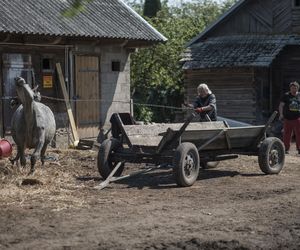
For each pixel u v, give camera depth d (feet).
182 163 36.01
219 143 40.22
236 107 87.81
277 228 26.23
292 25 89.66
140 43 66.90
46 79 60.23
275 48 85.05
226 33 94.73
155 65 109.19
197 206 30.76
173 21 119.44
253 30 92.48
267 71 89.76
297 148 58.59
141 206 30.53
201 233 25.14
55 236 24.40
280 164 43.21
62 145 61.21
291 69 88.69
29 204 30.40
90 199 32.07
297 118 58.23
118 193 34.14
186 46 94.32
